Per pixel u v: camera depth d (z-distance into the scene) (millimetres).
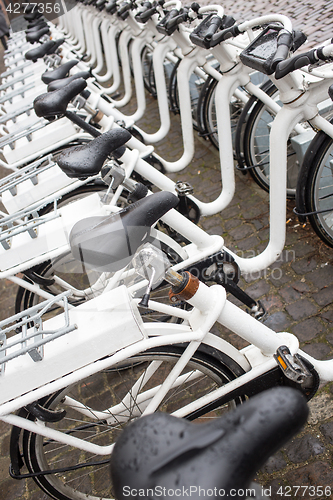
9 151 2199
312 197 1921
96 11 4188
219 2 4875
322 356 1770
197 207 1968
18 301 2039
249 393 1329
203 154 3451
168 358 1237
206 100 3004
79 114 2236
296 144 2178
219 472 463
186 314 1277
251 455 483
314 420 1572
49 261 1719
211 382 1712
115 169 1412
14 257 1564
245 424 504
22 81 3240
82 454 1720
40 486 1381
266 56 1407
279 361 1243
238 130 2490
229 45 1887
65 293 1139
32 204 1882
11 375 1058
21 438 1234
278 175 1599
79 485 1613
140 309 1807
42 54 2812
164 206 1030
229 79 1947
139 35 3111
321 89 1537
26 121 2539
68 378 1048
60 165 1289
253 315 1632
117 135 1306
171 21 2109
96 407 1842
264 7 4121
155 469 472
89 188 2006
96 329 1088
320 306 1974
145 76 4652
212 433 499
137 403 1455
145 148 2297
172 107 3705
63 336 1093
